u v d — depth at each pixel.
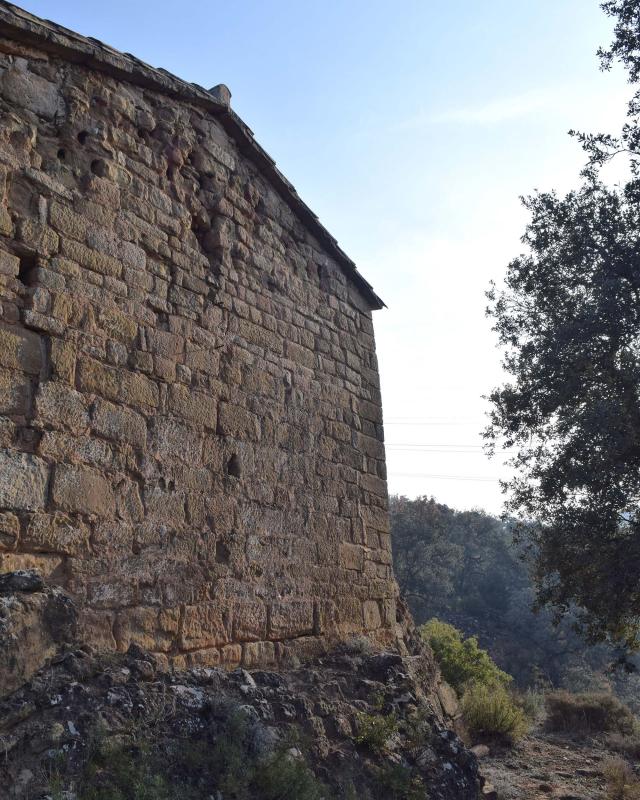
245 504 7.11
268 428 7.67
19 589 4.73
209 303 7.24
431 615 46.62
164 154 7.14
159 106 7.23
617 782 9.02
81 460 5.59
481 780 6.57
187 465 6.53
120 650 5.55
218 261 7.51
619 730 13.23
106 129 6.54
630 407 9.47
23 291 5.49
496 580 54.00
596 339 10.14
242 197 8.09
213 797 4.41
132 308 6.34
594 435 9.61
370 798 5.49
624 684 38.16
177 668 5.96
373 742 6.07
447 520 53.69
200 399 6.84
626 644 10.77
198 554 6.45
